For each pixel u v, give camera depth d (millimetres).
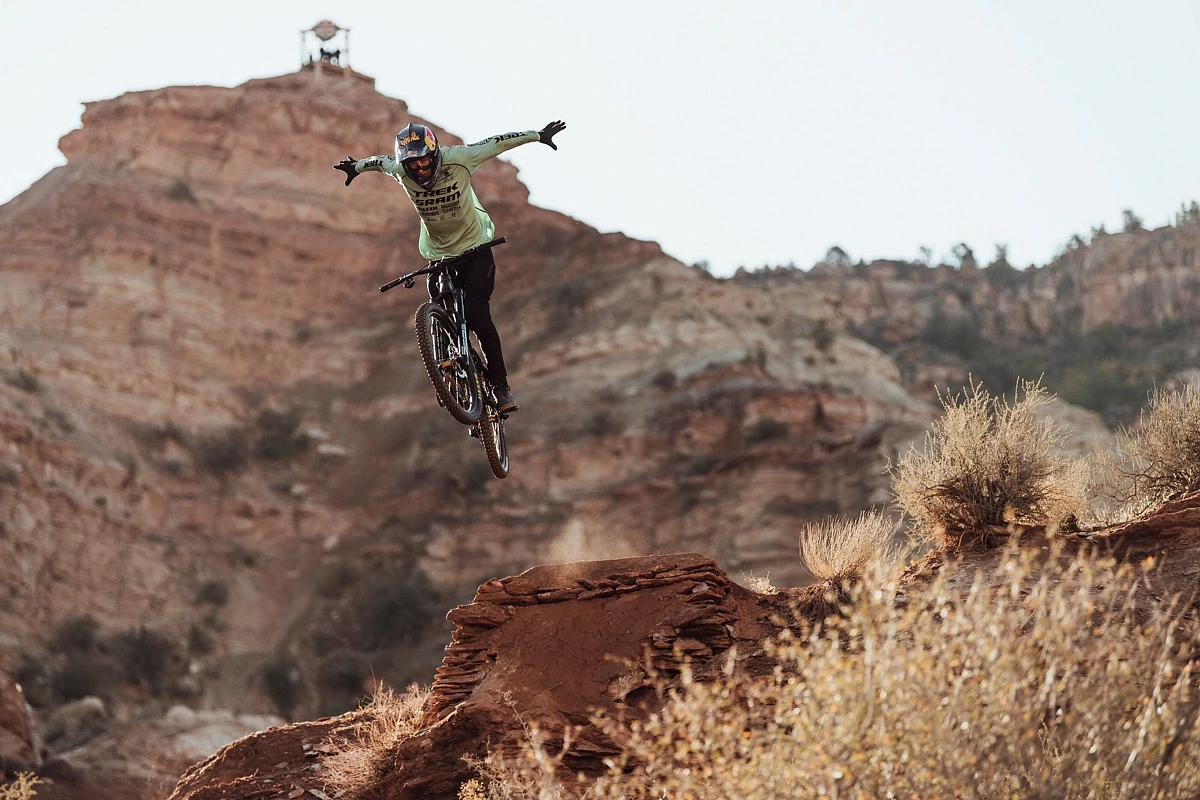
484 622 13461
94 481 70312
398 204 108125
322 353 93375
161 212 95000
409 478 77812
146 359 83875
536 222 105938
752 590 13969
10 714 35656
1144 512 14812
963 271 159875
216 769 14156
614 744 11312
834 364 83375
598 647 12727
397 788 12180
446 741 12172
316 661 64062
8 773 33875
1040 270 164500
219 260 95125
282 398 89062
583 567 13672
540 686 12430
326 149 107812
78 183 94938
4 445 66438
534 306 91812
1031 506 14047
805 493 63750
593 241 97312
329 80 116062
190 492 76250
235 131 105438
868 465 63125
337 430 87125
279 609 69625
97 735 50531
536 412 79062
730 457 66938
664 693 11938
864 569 12914
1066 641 7199
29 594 60906
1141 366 125375
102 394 79875
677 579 13172
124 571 66500
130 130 102750
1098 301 152000
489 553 69000
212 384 86750
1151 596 11445
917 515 14602
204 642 64938
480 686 12773
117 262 88125
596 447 73500
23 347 79625
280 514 76312
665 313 85938
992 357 137625
